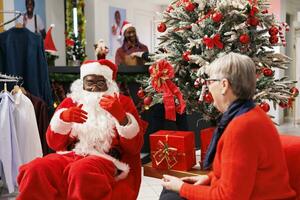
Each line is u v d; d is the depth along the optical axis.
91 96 2.04
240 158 1.21
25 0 5.03
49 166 1.75
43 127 2.88
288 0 6.64
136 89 4.20
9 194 2.85
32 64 3.00
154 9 7.21
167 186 1.46
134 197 1.86
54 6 5.59
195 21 2.31
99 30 5.90
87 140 1.95
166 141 1.97
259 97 2.16
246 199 1.21
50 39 4.21
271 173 1.27
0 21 4.36
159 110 4.23
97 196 1.71
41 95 3.09
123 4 6.43
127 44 4.55
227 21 2.17
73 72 3.93
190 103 2.37
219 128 1.37
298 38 6.91
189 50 2.22
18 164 2.65
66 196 1.76
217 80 1.36
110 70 2.12
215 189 1.27
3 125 2.59
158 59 2.44
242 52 2.22
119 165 1.91
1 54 2.97
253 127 1.23
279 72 5.89
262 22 2.27
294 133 5.93
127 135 1.91
